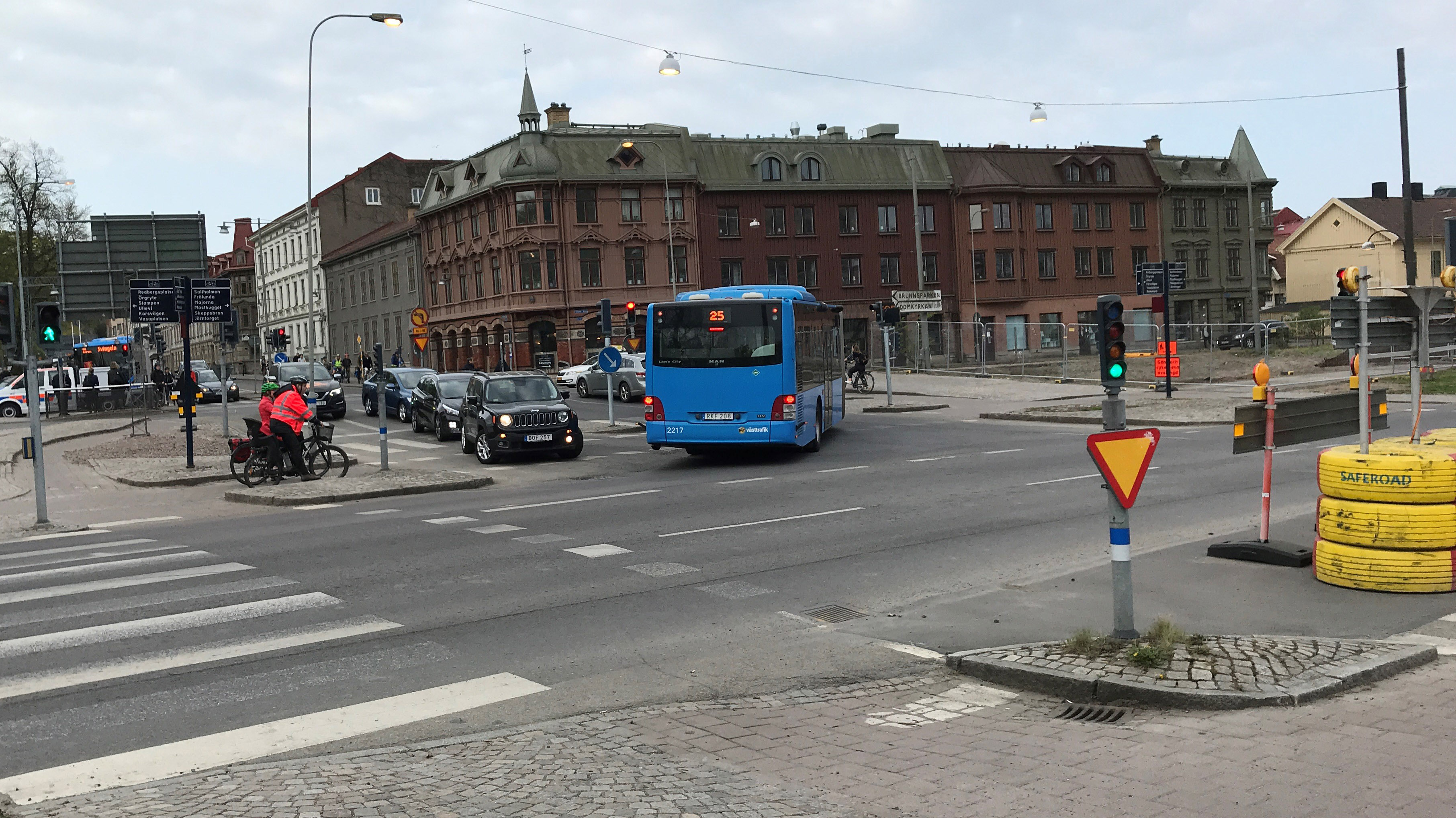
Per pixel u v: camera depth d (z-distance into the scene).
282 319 94.62
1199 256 71.19
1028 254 65.62
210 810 4.61
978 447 21.23
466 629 8.15
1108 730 5.67
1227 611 7.98
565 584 9.68
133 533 14.42
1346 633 7.34
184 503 18.02
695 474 18.58
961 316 65.00
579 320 57.62
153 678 6.98
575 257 57.72
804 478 17.11
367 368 71.31
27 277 62.19
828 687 6.68
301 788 4.90
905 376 46.66
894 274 63.97
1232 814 4.46
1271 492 13.77
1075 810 4.57
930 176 64.50
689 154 59.94
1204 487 14.50
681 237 59.34
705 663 7.22
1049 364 45.53
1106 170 68.00
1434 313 10.81
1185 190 70.38
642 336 26.95
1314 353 47.53
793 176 61.97
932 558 10.42
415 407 29.86
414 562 10.91
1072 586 8.98
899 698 6.41
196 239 23.98
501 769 5.17
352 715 6.21
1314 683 5.96
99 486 20.73
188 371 22.00
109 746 5.75
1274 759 5.05
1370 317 9.52
